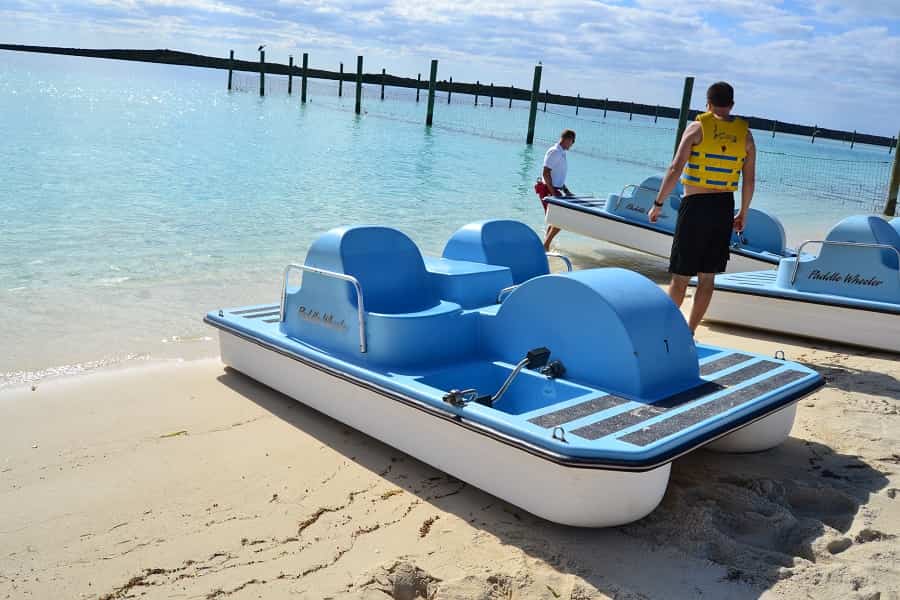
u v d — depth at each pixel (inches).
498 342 178.2
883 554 131.2
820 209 756.0
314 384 183.8
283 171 648.4
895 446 178.2
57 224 388.2
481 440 142.9
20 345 226.1
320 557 127.2
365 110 1833.2
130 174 568.1
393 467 160.4
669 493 150.3
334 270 181.5
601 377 155.6
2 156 612.7
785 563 126.9
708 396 151.3
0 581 118.3
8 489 145.8
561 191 434.3
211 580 120.0
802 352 257.6
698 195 216.8
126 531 133.1
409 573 121.6
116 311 263.4
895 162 725.3
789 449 175.3
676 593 118.5
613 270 168.6
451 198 576.7
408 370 169.5
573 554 128.9
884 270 254.8
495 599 116.1
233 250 360.5
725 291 285.7
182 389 200.8
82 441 167.5
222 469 157.3
